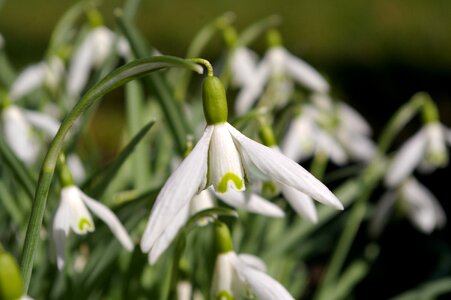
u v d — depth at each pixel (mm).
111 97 833
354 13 1210
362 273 438
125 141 425
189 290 283
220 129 230
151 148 476
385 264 549
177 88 405
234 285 255
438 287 403
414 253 551
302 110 381
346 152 443
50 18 1148
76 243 292
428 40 1082
